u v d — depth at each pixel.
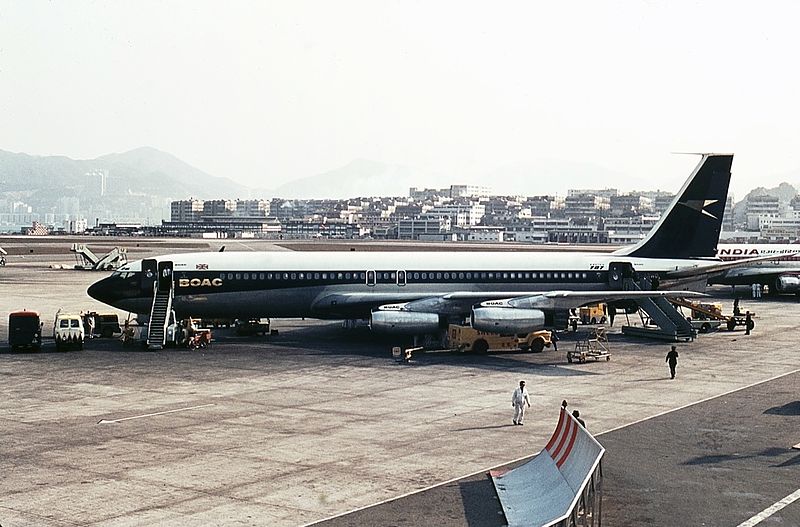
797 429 41.38
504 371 57.25
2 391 48.78
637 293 62.78
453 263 71.50
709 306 83.88
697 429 41.28
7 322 79.31
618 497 30.94
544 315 63.59
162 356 61.91
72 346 64.62
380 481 32.34
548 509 28.45
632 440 39.12
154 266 67.44
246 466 34.09
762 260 75.38
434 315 65.00
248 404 45.91
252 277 68.00
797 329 82.19
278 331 76.62
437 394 49.22
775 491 31.70
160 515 28.30
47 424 40.88
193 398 47.34
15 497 30.00
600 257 74.12
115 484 31.56
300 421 42.06
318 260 69.81
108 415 42.91
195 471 33.34
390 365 59.19
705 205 75.62
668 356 55.19
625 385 52.59
